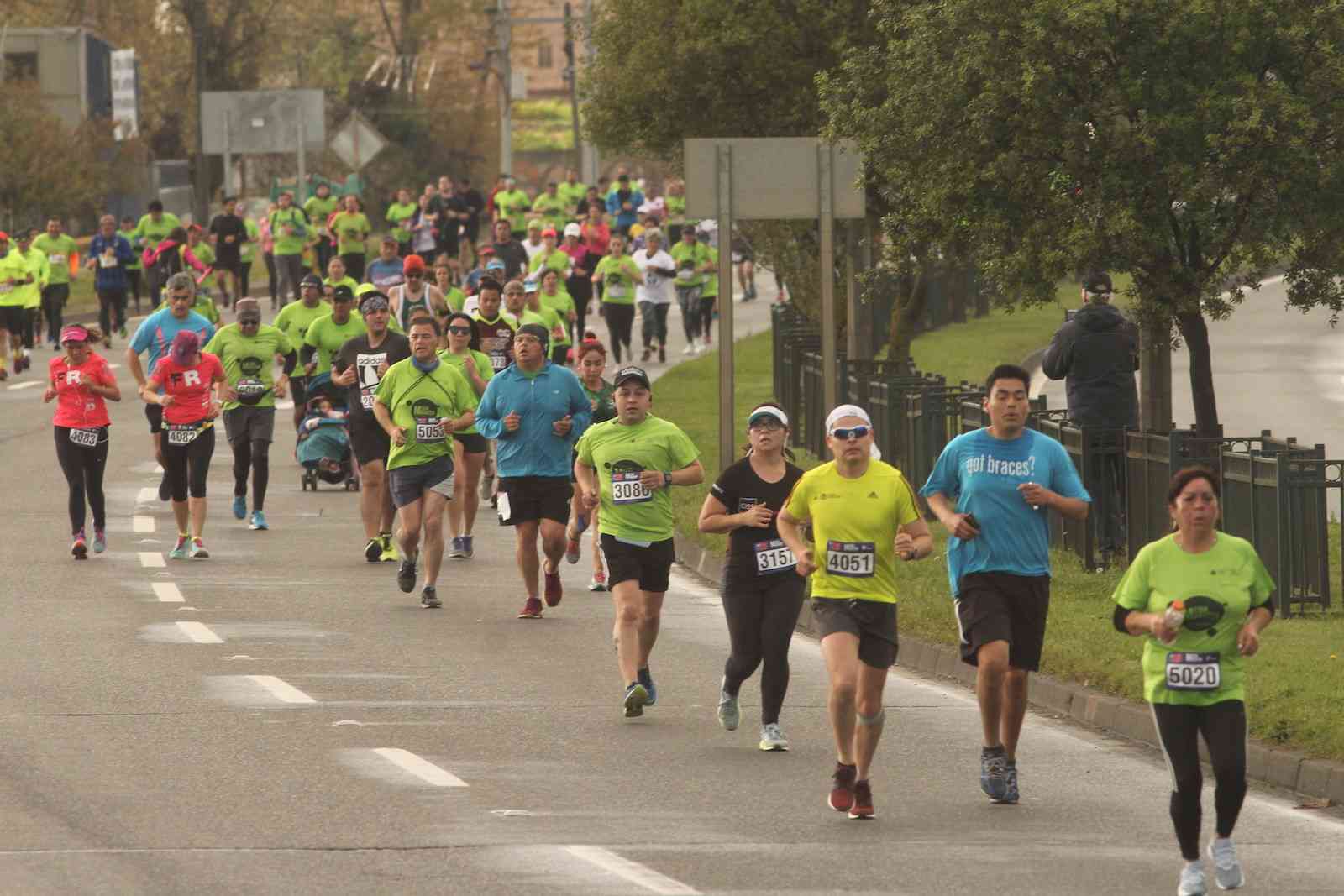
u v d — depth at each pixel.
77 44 192.00
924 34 45.25
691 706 34.94
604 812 27.16
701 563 51.06
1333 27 42.53
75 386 51.47
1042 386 92.94
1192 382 47.72
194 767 29.53
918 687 37.09
